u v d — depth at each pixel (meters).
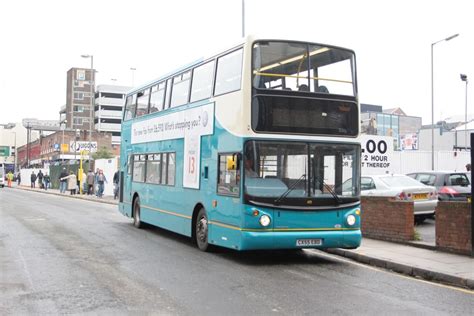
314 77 10.42
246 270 9.54
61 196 39.53
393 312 6.71
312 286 8.24
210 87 11.56
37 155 100.12
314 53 10.52
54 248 11.78
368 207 13.50
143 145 16.05
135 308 6.73
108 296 7.37
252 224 9.77
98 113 121.50
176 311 6.61
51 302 7.00
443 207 11.20
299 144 10.13
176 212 13.16
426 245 11.63
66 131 85.12
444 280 8.88
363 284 8.49
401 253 11.02
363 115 84.25
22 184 79.38
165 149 14.12
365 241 12.90
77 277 8.63
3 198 34.69
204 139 11.69
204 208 11.59
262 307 6.85
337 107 10.49
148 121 15.67
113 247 12.15
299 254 11.66
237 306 6.89
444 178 17.06
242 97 9.99
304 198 10.03
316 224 10.12
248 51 10.08
